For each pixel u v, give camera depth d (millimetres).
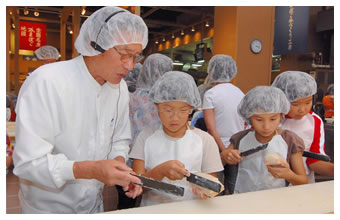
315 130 1243
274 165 1031
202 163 1101
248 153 1173
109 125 1043
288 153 1117
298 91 1173
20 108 836
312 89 1180
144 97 1548
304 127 1249
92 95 950
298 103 1206
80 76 936
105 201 1722
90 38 901
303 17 4371
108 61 897
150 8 5648
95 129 993
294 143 1122
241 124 1696
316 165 1194
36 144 822
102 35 868
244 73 3363
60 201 976
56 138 909
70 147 935
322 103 2865
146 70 1684
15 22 5484
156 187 753
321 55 4316
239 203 731
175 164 877
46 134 849
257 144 1164
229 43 3387
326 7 4453
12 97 2311
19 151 822
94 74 954
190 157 1054
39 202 979
